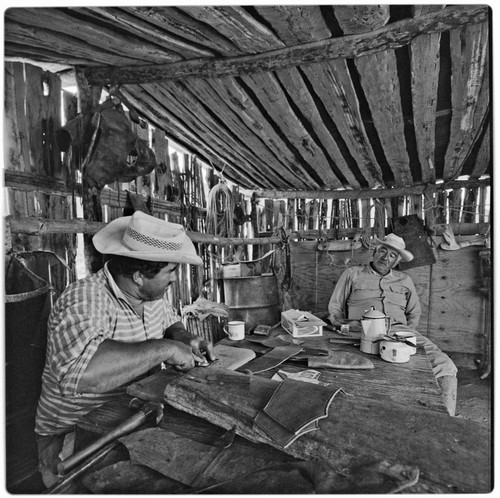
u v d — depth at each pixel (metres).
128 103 1.72
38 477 0.98
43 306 1.18
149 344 1.13
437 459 0.70
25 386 1.11
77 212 1.69
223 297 3.08
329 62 1.53
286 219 4.05
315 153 2.70
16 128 1.36
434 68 1.52
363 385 1.23
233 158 2.98
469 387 2.99
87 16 1.16
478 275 3.37
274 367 1.41
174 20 1.22
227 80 1.71
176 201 2.47
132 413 0.98
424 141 2.38
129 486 0.68
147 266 1.24
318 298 3.96
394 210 3.67
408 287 2.80
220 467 0.72
